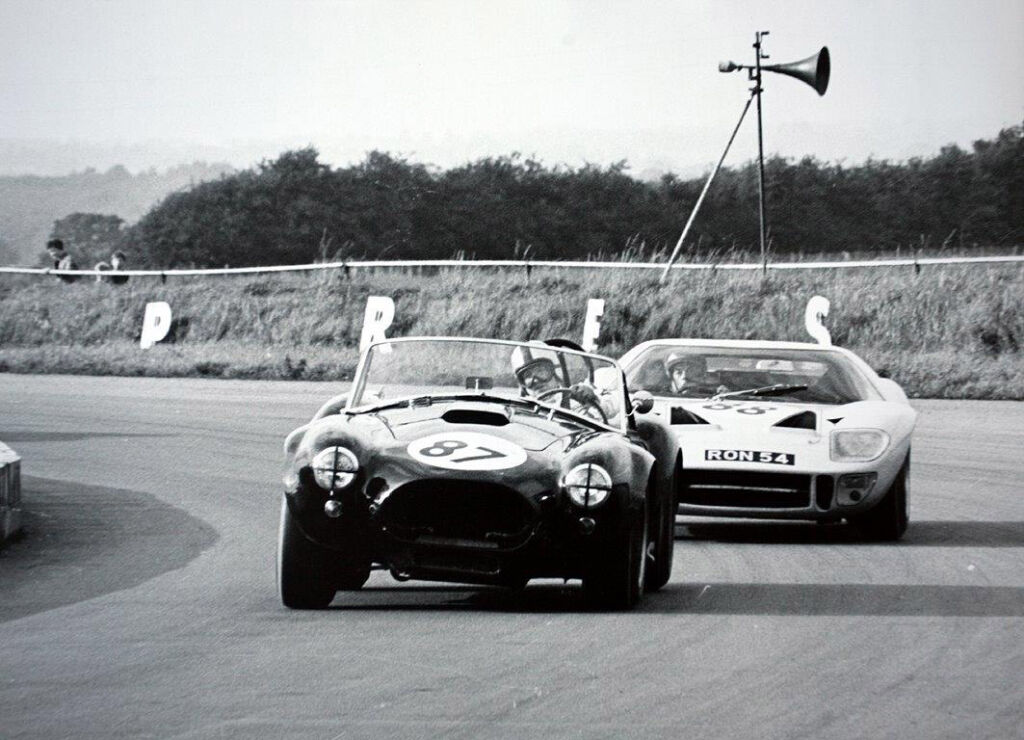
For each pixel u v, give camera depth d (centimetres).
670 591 2225
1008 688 1542
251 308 8988
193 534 2769
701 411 2964
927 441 4631
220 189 16162
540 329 8388
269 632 1817
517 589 2247
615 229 16762
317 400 5809
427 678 1552
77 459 3978
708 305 8219
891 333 7906
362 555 1928
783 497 2822
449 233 16212
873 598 2155
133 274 9850
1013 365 7056
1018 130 18325
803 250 16838
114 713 1376
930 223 17412
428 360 2231
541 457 1972
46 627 1842
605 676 1578
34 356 7944
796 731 1345
